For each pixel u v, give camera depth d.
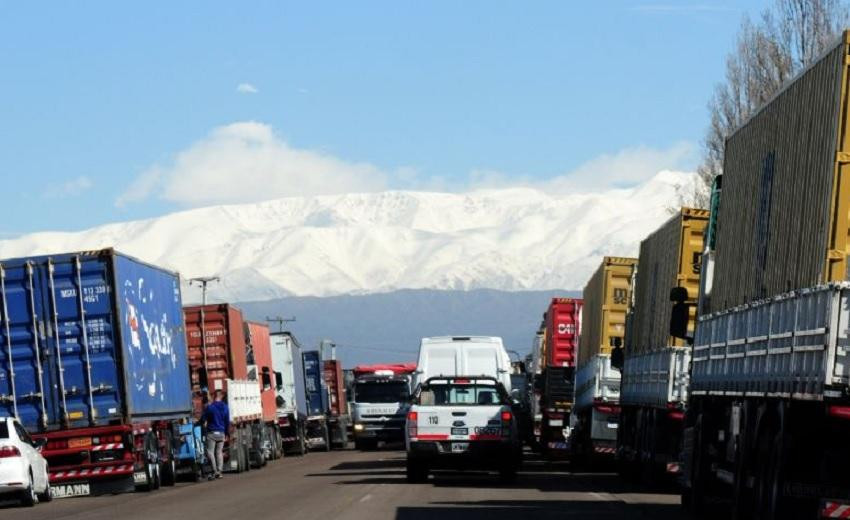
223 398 61.34
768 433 25.27
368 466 64.44
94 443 43.50
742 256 30.05
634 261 56.44
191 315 66.44
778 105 27.47
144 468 46.00
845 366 20.80
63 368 43.50
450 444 45.91
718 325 30.83
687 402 35.00
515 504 36.22
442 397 46.53
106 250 43.50
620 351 51.75
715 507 32.31
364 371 98.00
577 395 63.97
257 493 43.19
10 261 43.50
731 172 32.41
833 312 20.94
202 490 46.66
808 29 61.00
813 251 23.34
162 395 49.91
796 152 25.44
